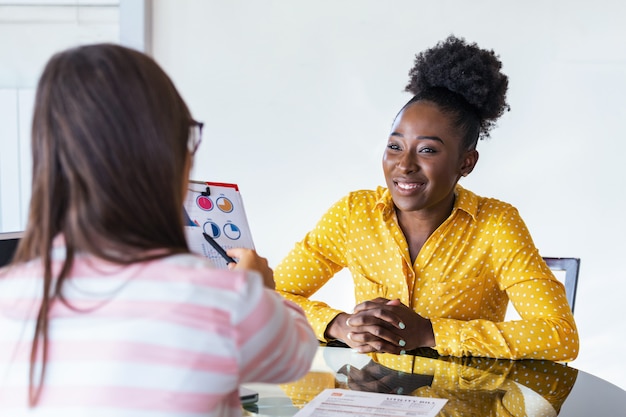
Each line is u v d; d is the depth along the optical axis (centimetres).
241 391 130
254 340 78
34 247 80
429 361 159
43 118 78
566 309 172
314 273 196
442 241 186
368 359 158
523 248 181
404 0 293
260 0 301
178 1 305
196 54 307
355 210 195
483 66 180
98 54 79
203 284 77
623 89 282
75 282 77
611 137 284
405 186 179
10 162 326
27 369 76
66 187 78
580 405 133
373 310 162
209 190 147
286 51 302
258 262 109
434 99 180
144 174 78
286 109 304
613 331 289
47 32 321
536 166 290
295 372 85
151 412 74
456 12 291
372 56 297
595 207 288
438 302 186
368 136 301
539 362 162
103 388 74
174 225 81
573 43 283
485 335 163
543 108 288
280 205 309
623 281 288
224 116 308
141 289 76
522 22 286
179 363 75
